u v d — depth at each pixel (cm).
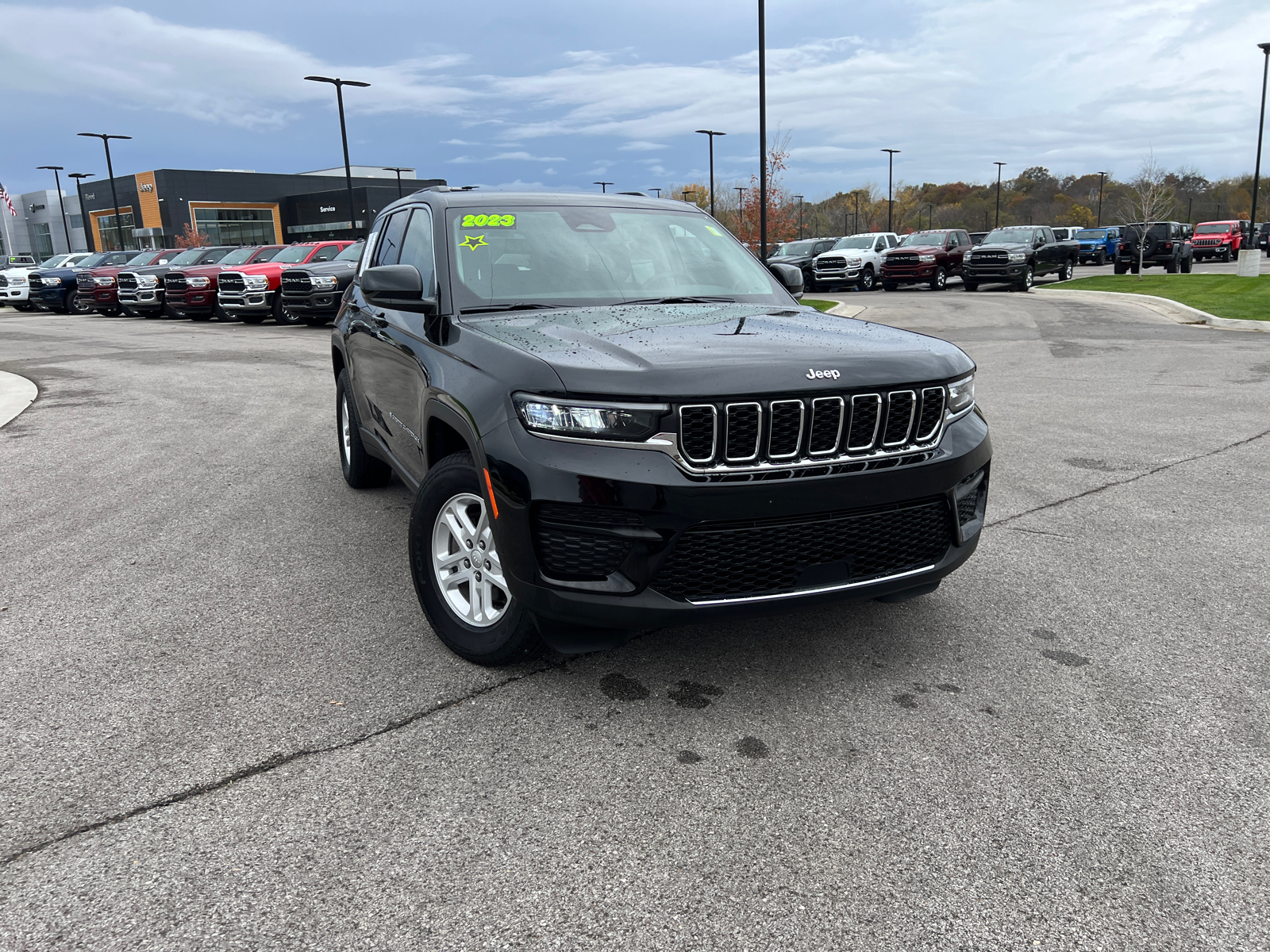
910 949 190
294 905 204
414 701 301
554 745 273
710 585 272
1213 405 847
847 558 285
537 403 273
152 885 211
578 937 194
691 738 277
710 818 236
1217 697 299
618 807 241
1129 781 251
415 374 366
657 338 303
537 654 318
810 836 228
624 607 268
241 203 8494
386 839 228
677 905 204
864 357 288
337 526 500
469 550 324
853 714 290
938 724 283
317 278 1936
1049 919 198
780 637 350
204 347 1622
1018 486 574
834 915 200
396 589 405
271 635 355
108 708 297
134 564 441
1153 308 1991
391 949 191
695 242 434
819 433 274
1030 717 287
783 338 308
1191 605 378
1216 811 237
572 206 426
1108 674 317
